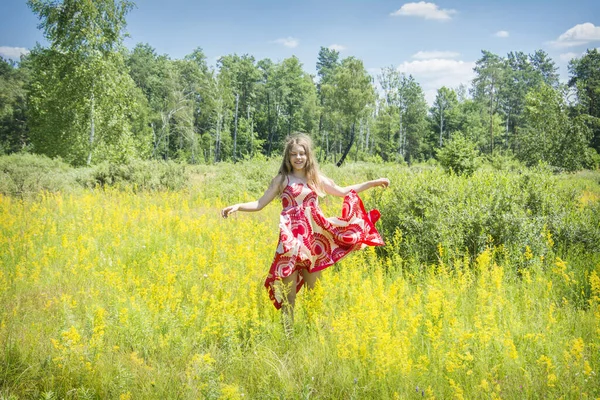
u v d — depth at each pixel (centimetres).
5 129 6456
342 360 330
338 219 454
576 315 405
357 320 378
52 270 543
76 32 2723
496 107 8244
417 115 7750
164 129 5281
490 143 7362
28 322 402
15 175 1266
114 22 2812
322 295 418
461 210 631
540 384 300
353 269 514
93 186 1498
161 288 458
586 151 3850
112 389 308
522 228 586
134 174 1499
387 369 304
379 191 704
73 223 777
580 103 4238
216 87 5744
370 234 482
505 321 362
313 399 305
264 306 426
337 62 9644
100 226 750
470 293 461
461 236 592
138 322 389
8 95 6412
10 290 474
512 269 540
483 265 495
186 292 482
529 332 361
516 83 8462
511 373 310
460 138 1324
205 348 374
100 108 2827
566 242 627
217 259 587
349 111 5656
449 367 295
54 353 345
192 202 1244
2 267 541
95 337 351
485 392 290
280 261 420
